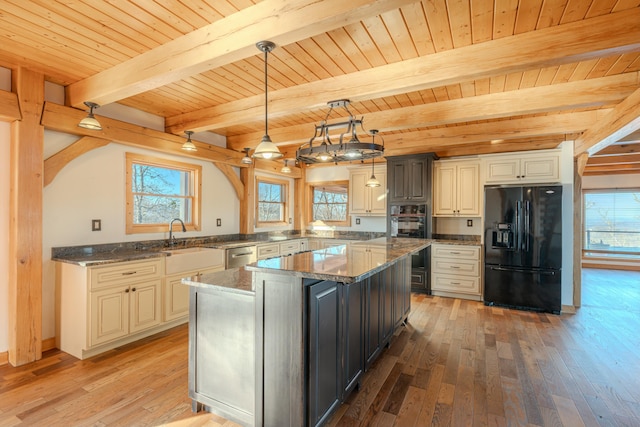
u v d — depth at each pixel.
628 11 1.86
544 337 3.39
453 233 5.54
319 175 6.75
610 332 3.53
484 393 2.33
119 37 2.18
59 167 3.02
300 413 1.73
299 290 1.73
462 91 3.04
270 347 1.81
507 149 4.91
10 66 2.64
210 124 3.60
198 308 2.11
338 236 6.45
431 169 5.16
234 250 4.40
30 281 2.75
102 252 3.42
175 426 1.97
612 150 4.88
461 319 3.98
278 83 2.92
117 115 3.50
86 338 2.80
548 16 1.92
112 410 2.11
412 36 2.14
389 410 2.13
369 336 2.57
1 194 2.71
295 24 1.74
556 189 4.24
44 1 1.80
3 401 2.19
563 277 4.33
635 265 7.31
